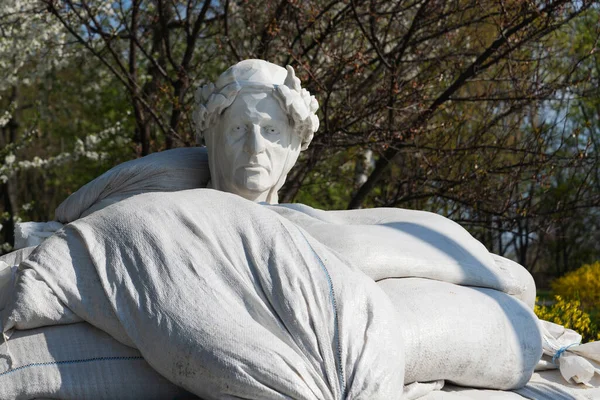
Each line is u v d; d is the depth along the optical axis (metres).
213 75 11.95
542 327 4.39
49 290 3.17
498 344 3.66
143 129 10.43
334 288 3.19
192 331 2.99
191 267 3.15
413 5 9.10
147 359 3.07
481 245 4.21
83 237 3.28
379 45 9.03
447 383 3.74
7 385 3.07
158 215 3.30
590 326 6.96
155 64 9.82
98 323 3.15
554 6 8.42
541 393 3.84
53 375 3.10
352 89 9.55
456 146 9.70
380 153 9.02
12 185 18.72
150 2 11.13
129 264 3.19
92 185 4.45
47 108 16.31
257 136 4.08
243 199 3.46
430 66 9.54
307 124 4.22
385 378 3.04
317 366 3.03
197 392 3.02
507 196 9.92
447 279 3.85
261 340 2.98
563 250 21.09
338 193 12.99
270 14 9.28
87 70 13.11
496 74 9.38
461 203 9.43
